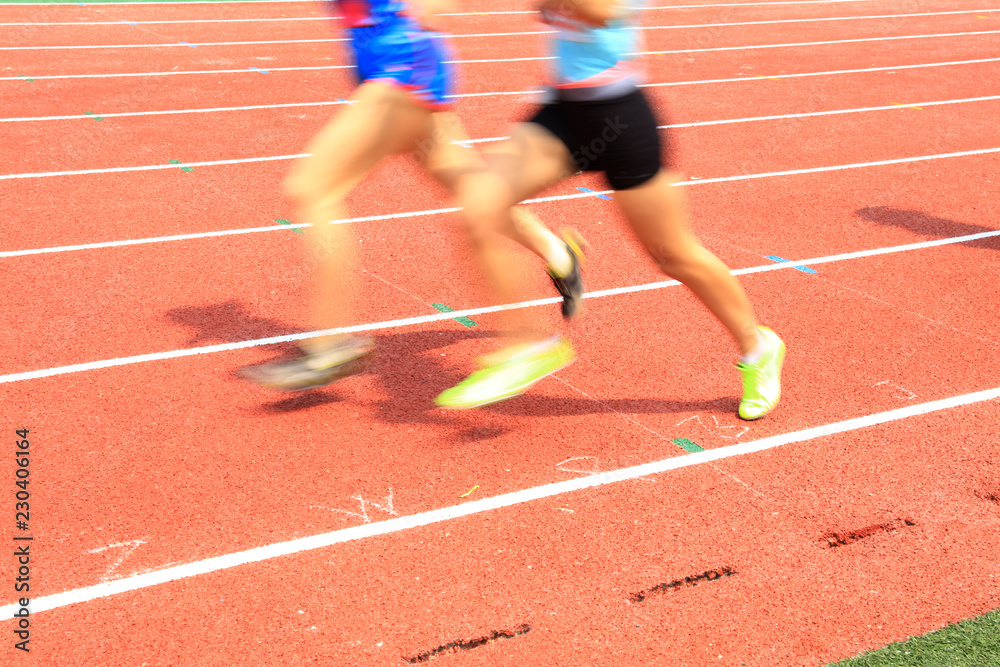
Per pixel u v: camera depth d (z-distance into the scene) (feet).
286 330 15.14
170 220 20.03
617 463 11.69
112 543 10.00
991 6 58.49
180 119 28.45
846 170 25.05
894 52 43.19
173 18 46.34
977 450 12.14
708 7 55.62
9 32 41.22
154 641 8.68
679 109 31.35
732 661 8.61
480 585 9.50
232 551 9.94
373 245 18.84
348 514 10.59
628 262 18.24
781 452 12.01
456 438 12.16
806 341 15.11
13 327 14.92
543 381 13.69
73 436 11.97
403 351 14.49
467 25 47.52
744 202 22.24
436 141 12.09
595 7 9.50
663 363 14.29
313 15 48.32
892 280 17.72
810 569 9.87
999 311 16.44
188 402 12.87
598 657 8.61
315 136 27.02
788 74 37.70
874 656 8.69
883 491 11.24
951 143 27.99
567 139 10.30
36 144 25.35
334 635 8.79
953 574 9.85
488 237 10.81
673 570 9.79
